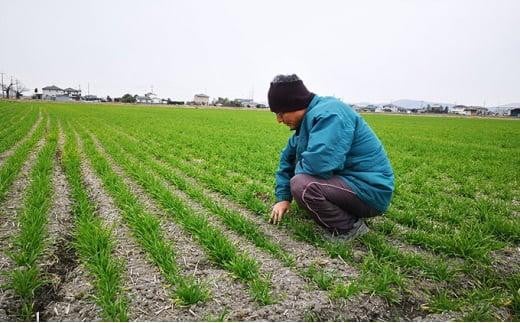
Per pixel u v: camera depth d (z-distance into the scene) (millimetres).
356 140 4289
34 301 3436
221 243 4324
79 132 19281
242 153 12703
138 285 3689
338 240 4543
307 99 4316
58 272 4012
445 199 7266
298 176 4406
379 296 3537
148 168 9875
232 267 3885
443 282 3865
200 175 8625
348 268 4051
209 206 6023
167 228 5230
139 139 17109
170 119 35906
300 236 4777
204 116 46094
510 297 3512
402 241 4957
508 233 5203
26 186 7242
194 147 14453
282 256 4246
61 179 8078
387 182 4305
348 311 3348
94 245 4207
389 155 14039
